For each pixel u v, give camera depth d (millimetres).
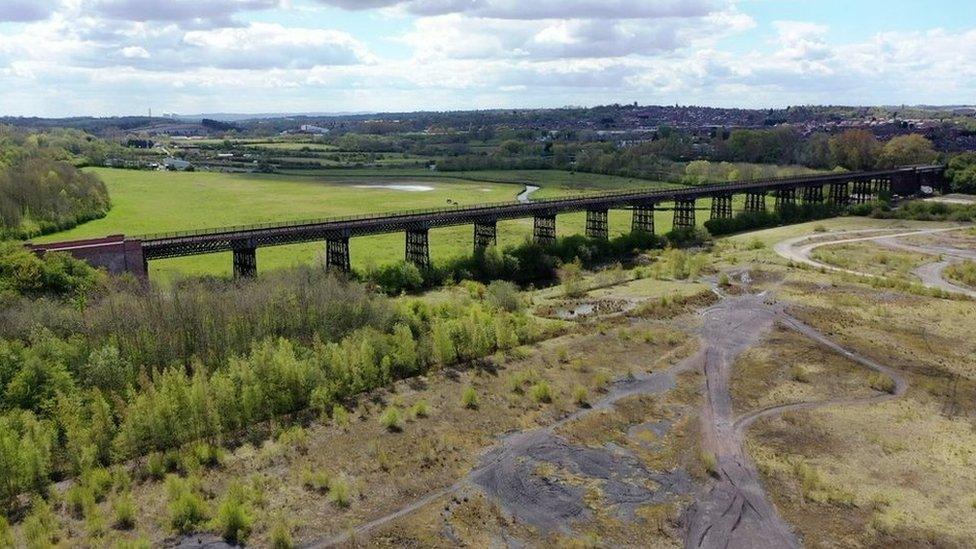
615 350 81312
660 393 69750
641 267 123250
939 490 52344
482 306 93312
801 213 183250
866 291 106562
